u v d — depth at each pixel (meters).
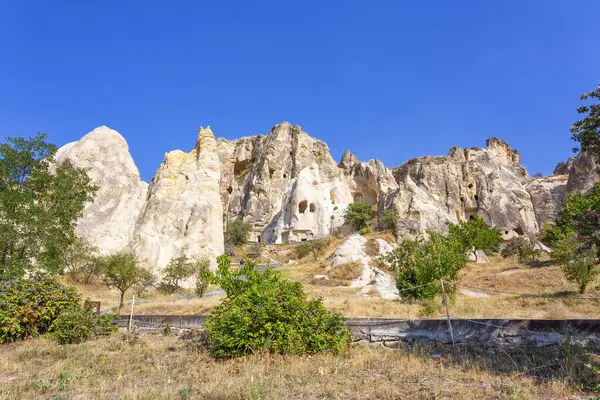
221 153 108.94
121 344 10.84
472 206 90.31
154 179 55.03
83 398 6.11
